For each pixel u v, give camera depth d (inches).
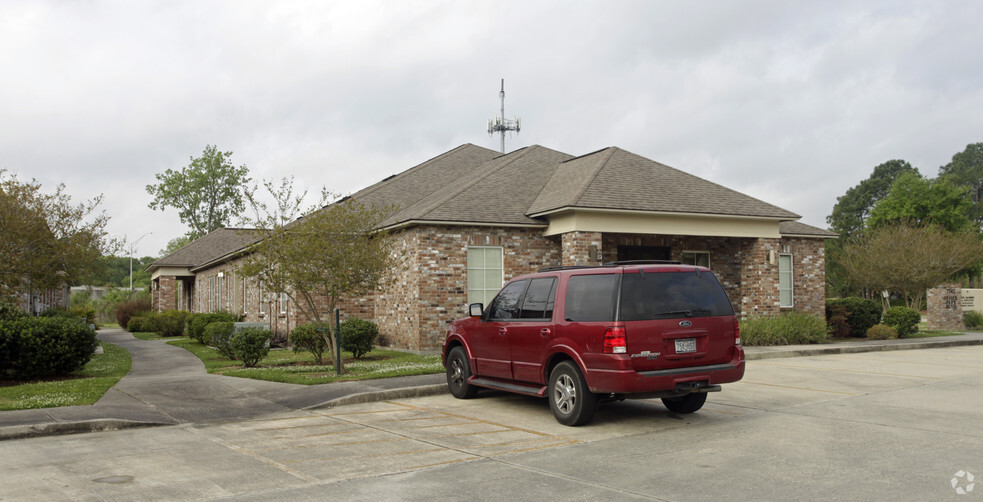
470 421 362.0
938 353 719.7
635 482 235.3
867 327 916.6
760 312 842.8
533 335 367.2
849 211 2999.5
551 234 796.0
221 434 335.6
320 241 553.3
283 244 561.6
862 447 281.0
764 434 312.2
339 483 239.3
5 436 324.5
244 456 284.8
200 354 823.1
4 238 712.4
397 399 442.6
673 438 309.1
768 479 235.0
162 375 586.6
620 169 856.3
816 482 229.6
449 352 452.4
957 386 459.5
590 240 749.3
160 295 1734.7
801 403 396.5
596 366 324.8
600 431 329.1
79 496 225.9
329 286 574.9
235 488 234.2
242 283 1300.4
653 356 321.4
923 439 294.8
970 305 1204.5
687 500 212.8
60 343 542.6
